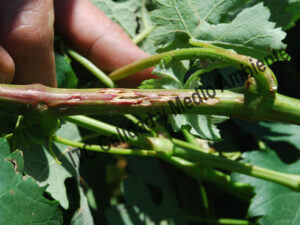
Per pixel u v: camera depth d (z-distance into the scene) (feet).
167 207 0.69
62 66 0.58
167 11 0.51
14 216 0.40
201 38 0.50
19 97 0.41
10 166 0.41
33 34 0.46
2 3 0.47
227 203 0.73
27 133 0.46
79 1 0.61
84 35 0.60
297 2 0.55
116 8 0.71
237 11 0.54
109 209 0.64
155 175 0.71
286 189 0.56
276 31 0.46
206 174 0.62
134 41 0.69
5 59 0.45
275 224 0.54
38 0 0.47
